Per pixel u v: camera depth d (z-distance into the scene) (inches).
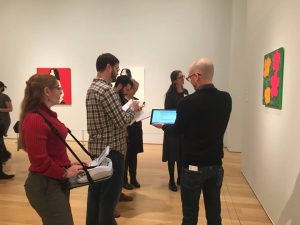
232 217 133.4
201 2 273.9
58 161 72.7
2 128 193.3
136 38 285.9
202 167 84.4
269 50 141.6
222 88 277.4
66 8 294.8
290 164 107.0
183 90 169.2
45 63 304.0
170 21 279.6
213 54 276.4
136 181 170.4
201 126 83.3
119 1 285.4
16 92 311.0
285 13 117.1
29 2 300.8
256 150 160.9
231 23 270.4
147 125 290.4
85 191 162.7
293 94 105.8
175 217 132.6
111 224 95.7
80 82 299.3
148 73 286.8
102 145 93.8
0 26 308.2
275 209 123.5
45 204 70.5
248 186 175.0
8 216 131.9
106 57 93.7
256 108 164.7
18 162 218.7
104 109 91.7
